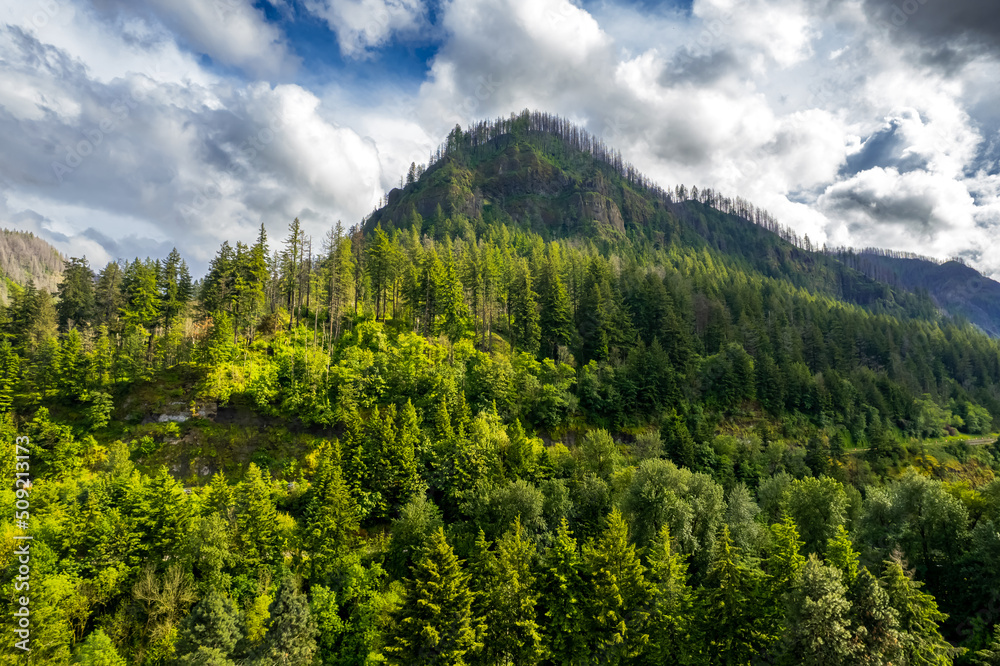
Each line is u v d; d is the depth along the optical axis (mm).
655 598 48969
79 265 114875
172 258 116000
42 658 43281
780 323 163750
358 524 67062
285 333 108688
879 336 176125
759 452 107375
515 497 63875
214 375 90000
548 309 130250
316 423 89500
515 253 191500
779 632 42500
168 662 46312
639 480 66125
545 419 104125
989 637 46250
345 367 96625
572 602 48594
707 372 128875
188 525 58938
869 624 38188
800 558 45656
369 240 164250
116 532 55094
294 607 46500
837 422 128750
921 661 37312
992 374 185375
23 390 85250
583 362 127000
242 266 109250
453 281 127812
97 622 50438
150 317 105688
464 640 43719
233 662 44062
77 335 90438
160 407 86875
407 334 116688
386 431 76000
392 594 53062
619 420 110438
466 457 75312
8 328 100375
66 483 70250
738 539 59219
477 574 52094
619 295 151750
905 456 119125
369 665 48312
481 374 103125
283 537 61438
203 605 45375
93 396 83875
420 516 61906
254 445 85312
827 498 63875
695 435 109188
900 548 56781
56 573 50531
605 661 47000
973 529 55844
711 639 44094
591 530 65562
